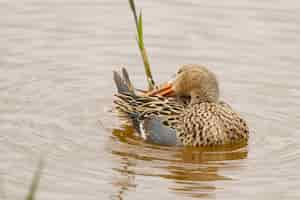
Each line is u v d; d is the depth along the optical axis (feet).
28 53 63.46
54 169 47.24
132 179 46.34
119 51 64.54
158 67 62.23
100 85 60.08
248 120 55.16
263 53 63.57
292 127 54.03
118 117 55.67
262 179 46.55
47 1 71.15
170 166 48.34
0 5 70.23
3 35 65.67
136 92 58.85
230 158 49.75
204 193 44.75
